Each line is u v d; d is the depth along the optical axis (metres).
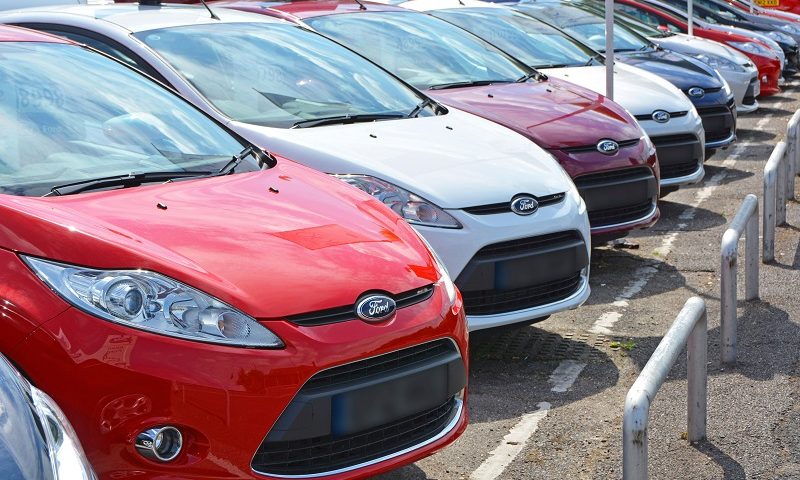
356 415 3.19
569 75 8.66
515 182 5.00
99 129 3.90
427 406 3.43
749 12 20.47
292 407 3.06
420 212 4.69
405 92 5.89
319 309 3.16
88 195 3.43
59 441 2.23
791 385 4.77
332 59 5.86
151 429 2.85
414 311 3.44
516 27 9.33
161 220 3.30
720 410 4.50
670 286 6.66
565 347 5.42
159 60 5.11
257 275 3.17
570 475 3.92
